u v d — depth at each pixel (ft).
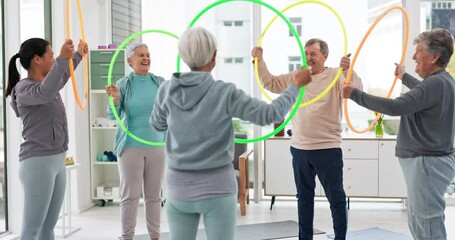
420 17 18.58
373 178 17.72
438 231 8.26
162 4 19.47
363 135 18.90
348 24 18.58
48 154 9.18
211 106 6.80
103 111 19.71
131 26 19.70
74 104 17.58
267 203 19.25
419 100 8.00
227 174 7.01
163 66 19.52
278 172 18.06
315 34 18.75
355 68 18.75
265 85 11.69
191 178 6.94
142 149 11.83
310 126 11.48
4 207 15.03
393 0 18.69
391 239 14.05
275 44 18.98
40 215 9.21
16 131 14.70
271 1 18.93
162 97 7.34
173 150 7.08
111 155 19.13
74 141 17.65
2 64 14.65
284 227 15.35
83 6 18.06
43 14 16.76
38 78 9.39
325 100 11.43
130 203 11.98
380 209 18.24
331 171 11.45
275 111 6.70
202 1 19.29
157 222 12.34
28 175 9.11
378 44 18.70
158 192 12.30
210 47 6.87
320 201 19.35
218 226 7.00
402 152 8.53
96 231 15.14
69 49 8.73
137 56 11.86
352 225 15.84
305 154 11.58
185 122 6.89
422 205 8.29
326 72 11.56
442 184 8.26
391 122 19.10
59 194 9.66
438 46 8.18
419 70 8.54
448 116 8.23
